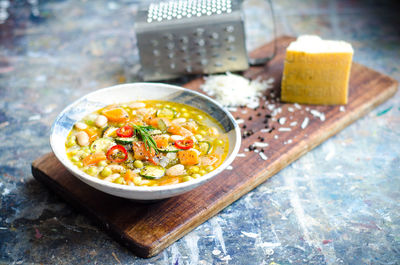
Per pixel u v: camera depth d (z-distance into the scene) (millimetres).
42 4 1191
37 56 1034
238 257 698
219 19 912
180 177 701
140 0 1219
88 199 738
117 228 708
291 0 1231
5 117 896
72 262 692
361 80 944
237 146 717
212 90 915
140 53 917
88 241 716
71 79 980
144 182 691
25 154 833
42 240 714
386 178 792
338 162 816
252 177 768
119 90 804
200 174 706
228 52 932
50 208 754
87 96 782
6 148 840
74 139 739
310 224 732
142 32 905
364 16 1156
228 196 746
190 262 693
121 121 773
